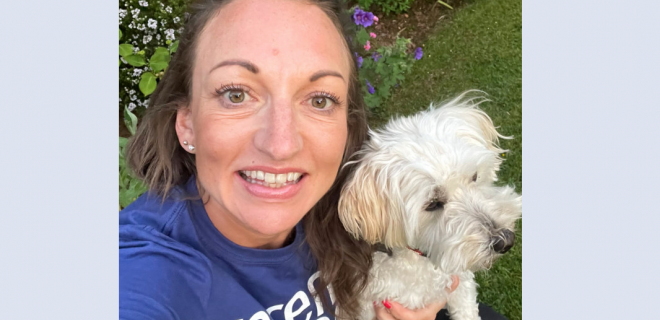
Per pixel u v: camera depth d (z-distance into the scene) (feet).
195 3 1.10
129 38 2.21
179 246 1.06
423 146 1.45
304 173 1.05
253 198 1.01
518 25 2.91
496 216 1.47
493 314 1.83
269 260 1.18
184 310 1.03
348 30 1.23
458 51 2.86
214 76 0.96
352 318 1.45
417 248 1.57
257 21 0.97
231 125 0.96
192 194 1.15
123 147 1.75
